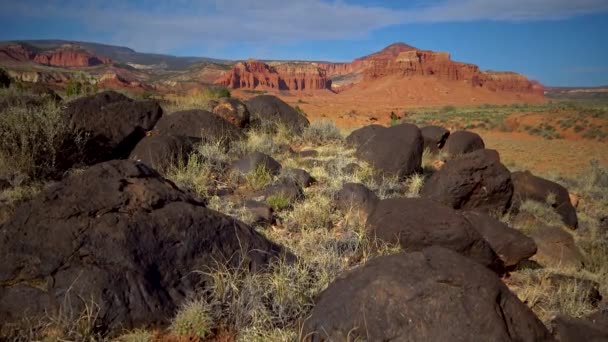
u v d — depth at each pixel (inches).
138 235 124.9
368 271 111.3
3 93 365.4
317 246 179.3
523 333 98.8
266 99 414.3
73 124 262.2
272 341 112.6
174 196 143.3
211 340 114.4
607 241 305.0
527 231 267.6
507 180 281.9
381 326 98.2
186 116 317.1
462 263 107.1
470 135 493.7
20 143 227.5
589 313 154.3
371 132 357.7
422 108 3105.3
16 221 123.1
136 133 290.5
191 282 126.1
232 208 210.1
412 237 177.9
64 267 115.1
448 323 95.0
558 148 1301.7
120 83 2970.0
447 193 270.1
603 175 695.7
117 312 111.0
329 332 103.9
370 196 234.8
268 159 275.0
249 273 136.3
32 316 107.9
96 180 134.6
